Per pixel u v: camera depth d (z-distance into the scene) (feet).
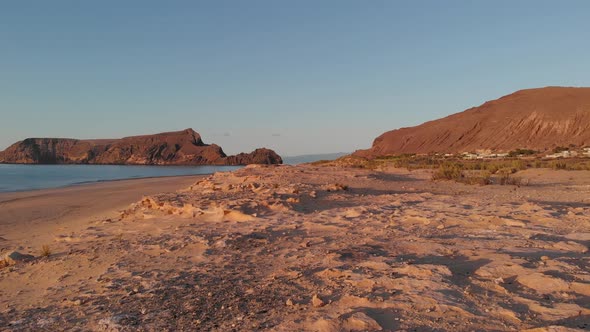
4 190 129.59
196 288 17.04
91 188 127.34
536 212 30.53
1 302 17.97
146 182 158.51
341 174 80.48
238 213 34.06
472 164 108.78
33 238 37.32
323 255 20.90
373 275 16.46
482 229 25.82
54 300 17.34
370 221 30.58
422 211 32.99
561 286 14.02
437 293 13.93
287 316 13.25
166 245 25.45
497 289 14.30
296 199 41.91
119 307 15.34
